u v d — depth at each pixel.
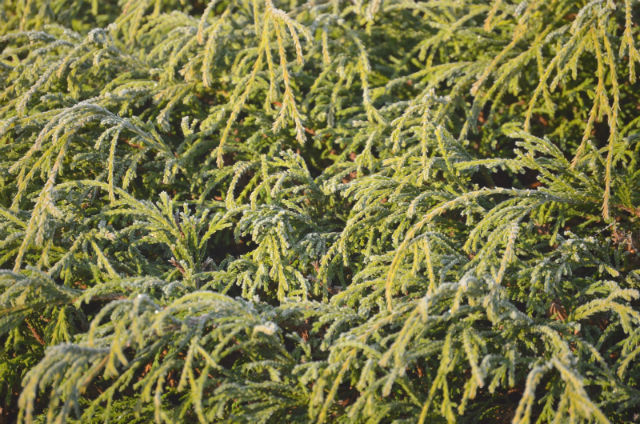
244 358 2.04
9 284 1.86
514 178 2.57
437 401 1.78
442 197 2.12
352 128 2.76
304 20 3.25
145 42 3.22
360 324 1.91
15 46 3.31
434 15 2.91
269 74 2.73
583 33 2.35
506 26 2.82
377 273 2.13
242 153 2.82
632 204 2.10
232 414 1.70
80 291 1.97
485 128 2.71
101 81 2.99
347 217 2.52
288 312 1.93
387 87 2.70
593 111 2.11
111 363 1.58
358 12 2.75
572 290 2.12
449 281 2.04
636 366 1.86
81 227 2.22
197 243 2.28
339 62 2.78
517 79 2.61
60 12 3.62
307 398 1.79
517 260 1.98
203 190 2.65
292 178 2.42
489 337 1.83
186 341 1.72
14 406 2.18
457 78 2.69
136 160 2.43
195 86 2.91
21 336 2.18
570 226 2.40
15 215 2.20
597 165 2.15
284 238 2.13
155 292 2.22
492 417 1.88
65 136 2.27
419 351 1.68
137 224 2.18
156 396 1.58
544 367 1.57
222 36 2.86
